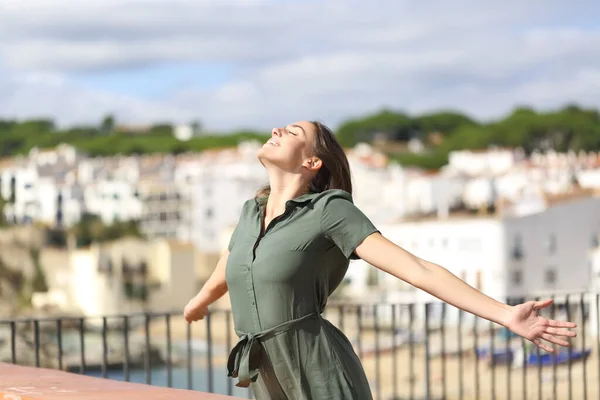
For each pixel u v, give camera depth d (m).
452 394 37.28
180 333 79.94
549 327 3.10
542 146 183.25
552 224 79.00
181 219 132.62
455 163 168.50
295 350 3.48
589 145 179.75
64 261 103.50
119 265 102.56
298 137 3.66
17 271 102.94
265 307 3.49
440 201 114.88
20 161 163.00
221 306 86.69
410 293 77.88
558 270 79.31
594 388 19.48
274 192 3.69
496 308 3.17
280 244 3.48
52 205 146.50
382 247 3.38
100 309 100.75
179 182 133.38
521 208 85.06
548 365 32.19
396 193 117.00
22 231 106.62
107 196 142.50
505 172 123.25
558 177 117.44
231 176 130.25
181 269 103.25
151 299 101.88
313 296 3.50
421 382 41.50
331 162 3.69
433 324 61.41
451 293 3.23
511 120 188.88
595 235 79.88
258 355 3.55
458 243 79.44
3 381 4.00
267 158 3.67
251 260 3.52
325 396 3.47
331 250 3.52
